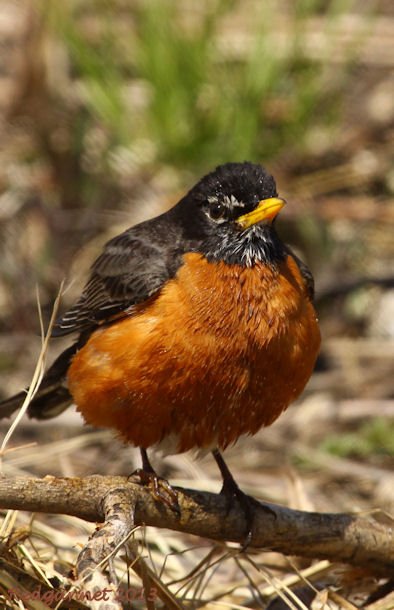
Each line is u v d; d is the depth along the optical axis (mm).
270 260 8852
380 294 15516
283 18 17328
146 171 15844
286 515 8500
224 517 8414
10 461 10938
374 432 13078
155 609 8172
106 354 8797
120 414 8836
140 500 7844
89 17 17094
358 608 8328
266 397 8797
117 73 16250
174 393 8609
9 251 15703
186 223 9266
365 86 17156
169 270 8961
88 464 12773
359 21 17219
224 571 9664
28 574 7645
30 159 16266
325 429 13531
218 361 8555
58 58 16672
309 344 8906
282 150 16172
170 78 15664
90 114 16375
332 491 12281
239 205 8922
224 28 16703
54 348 15070
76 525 9500
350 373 14547
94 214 15711
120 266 9305
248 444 13320
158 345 8562
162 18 16031
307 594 8609
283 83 16250
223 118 15703
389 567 8617
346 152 16375
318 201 15891
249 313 8609
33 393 7875
